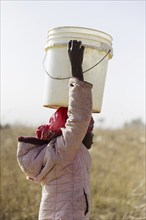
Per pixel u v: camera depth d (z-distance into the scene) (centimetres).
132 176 1002
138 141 1984
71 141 351
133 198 898
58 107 393
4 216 824
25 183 877
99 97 385
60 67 377
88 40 371
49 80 385
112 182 959
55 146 362
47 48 389
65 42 372
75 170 361
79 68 357
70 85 354
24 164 370
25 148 374
